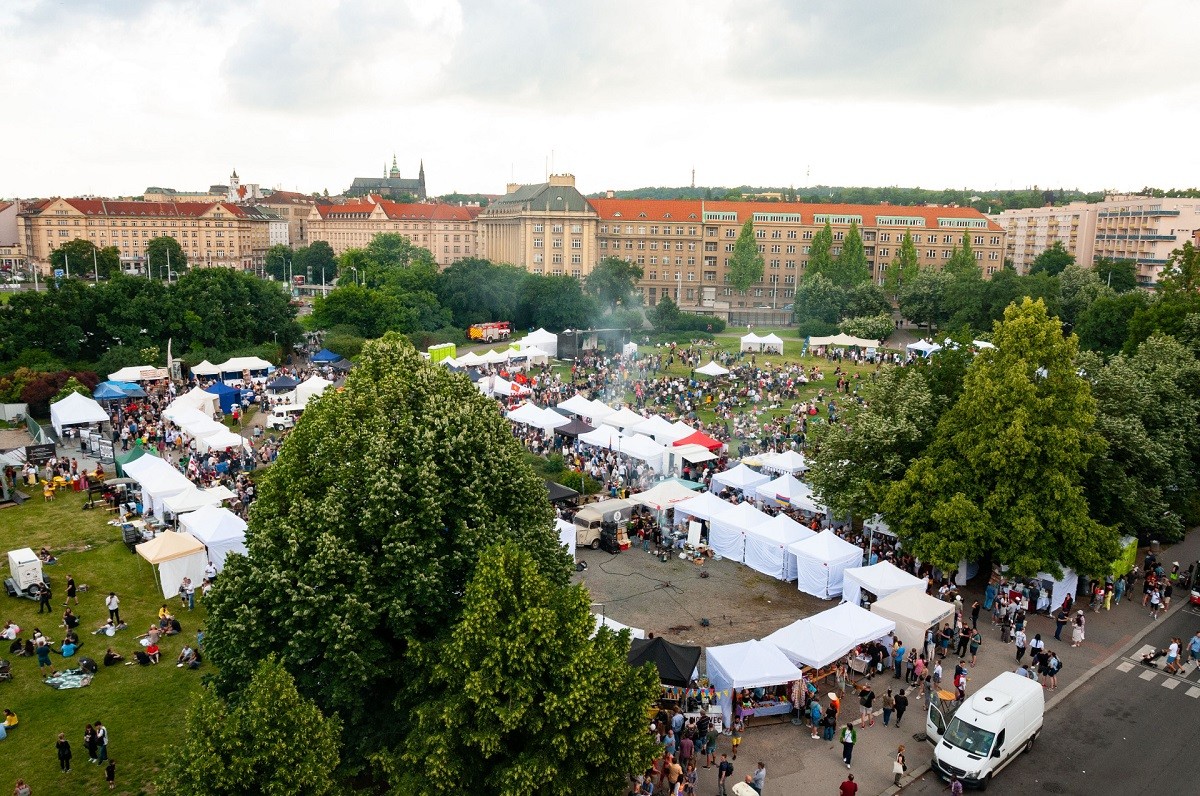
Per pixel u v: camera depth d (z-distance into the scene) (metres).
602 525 53.06
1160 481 50.47
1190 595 48.31
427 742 23.89
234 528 45.72
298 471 31.06
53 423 73.88
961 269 174.62
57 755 31.38
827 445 51.19
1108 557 42.88
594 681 24.41
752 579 48.78
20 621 41.62
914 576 45.09
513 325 164.38
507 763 24.50
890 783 31.08
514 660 24.42
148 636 39.09
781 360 126.25
